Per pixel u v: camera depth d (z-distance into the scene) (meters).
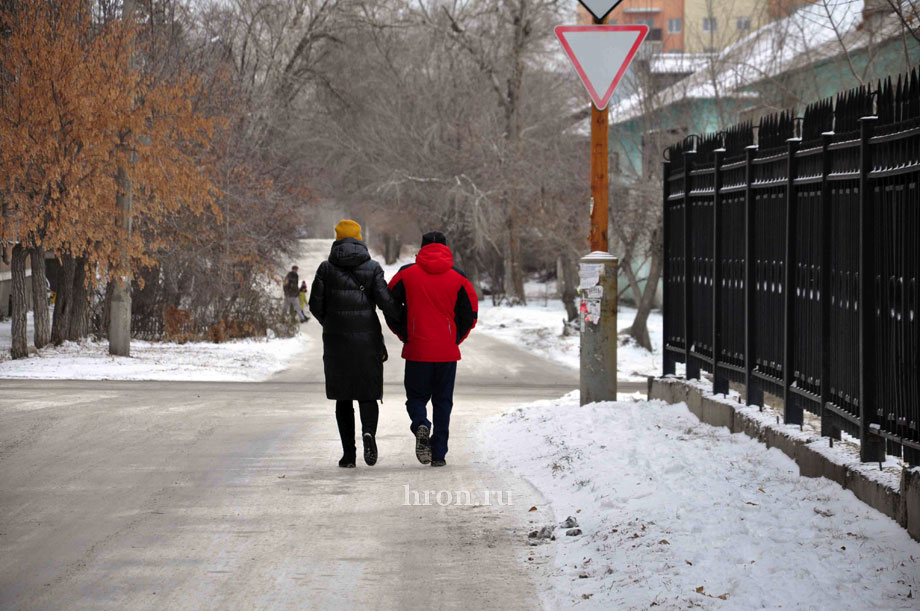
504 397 29.05
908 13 30.78
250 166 60.56
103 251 42.00
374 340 16.25
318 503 13.72
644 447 16.34
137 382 32.28
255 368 43.59
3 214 40.91
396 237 158.12
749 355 17.36
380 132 92.88
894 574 9.45
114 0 45.34
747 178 17.34
